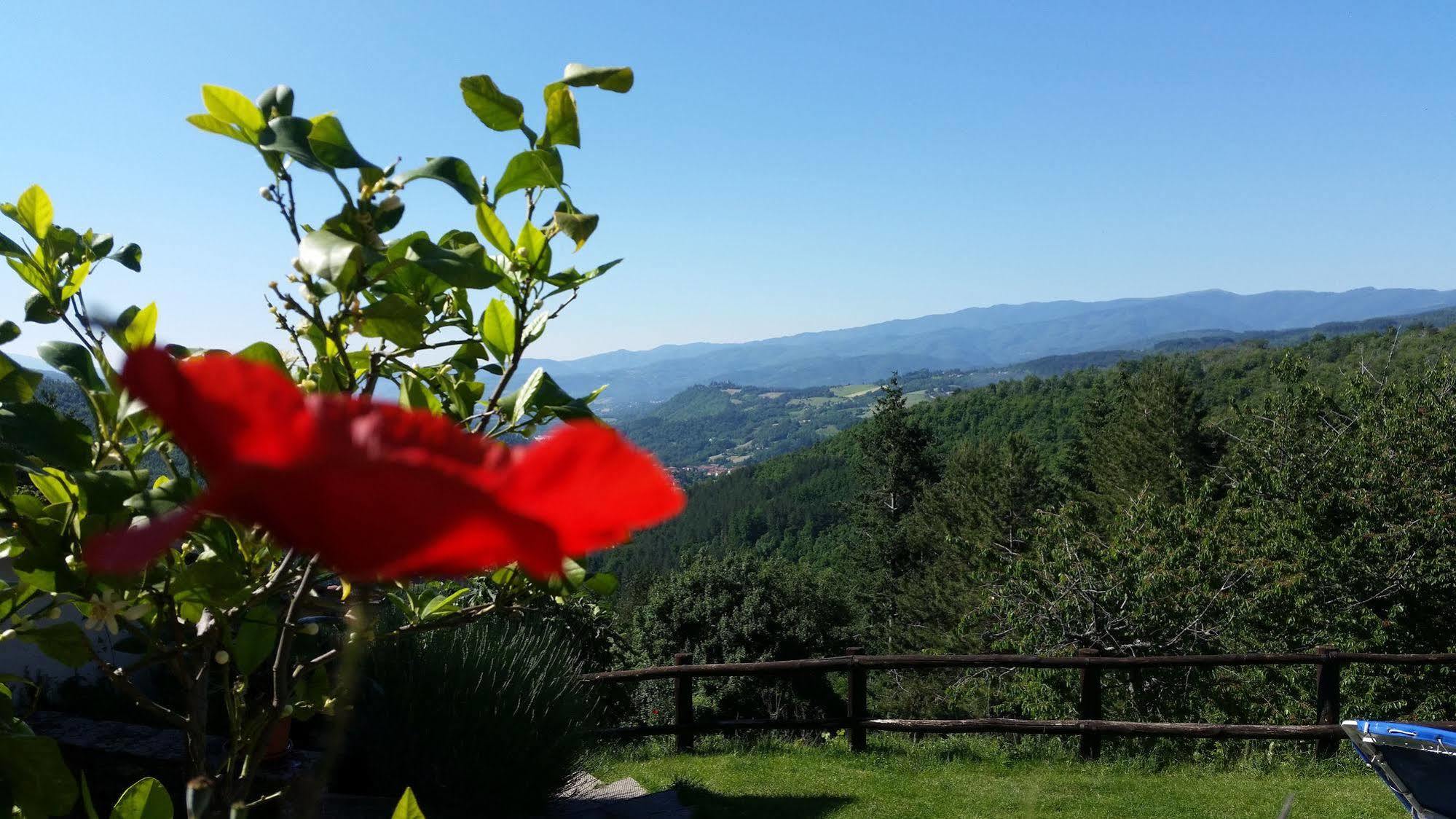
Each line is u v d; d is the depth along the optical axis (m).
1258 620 13.59
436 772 5.13
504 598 1.43
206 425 0.26
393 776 5.13
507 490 0.26
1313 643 13.61
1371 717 12.12
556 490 0.25
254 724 1.08
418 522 0.24
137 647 1.16
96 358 1.16
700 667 7.88
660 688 17.72
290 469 0.24
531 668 5.83
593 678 7.50
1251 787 6.87
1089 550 14.41
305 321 1.24
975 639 15.49
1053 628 13.45
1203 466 40.03
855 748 7.88
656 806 6.12
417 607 1.50
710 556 28.48
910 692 23.59
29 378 1.15
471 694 5.35
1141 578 13.28
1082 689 7.77
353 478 0.23
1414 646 14.03
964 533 40.12
